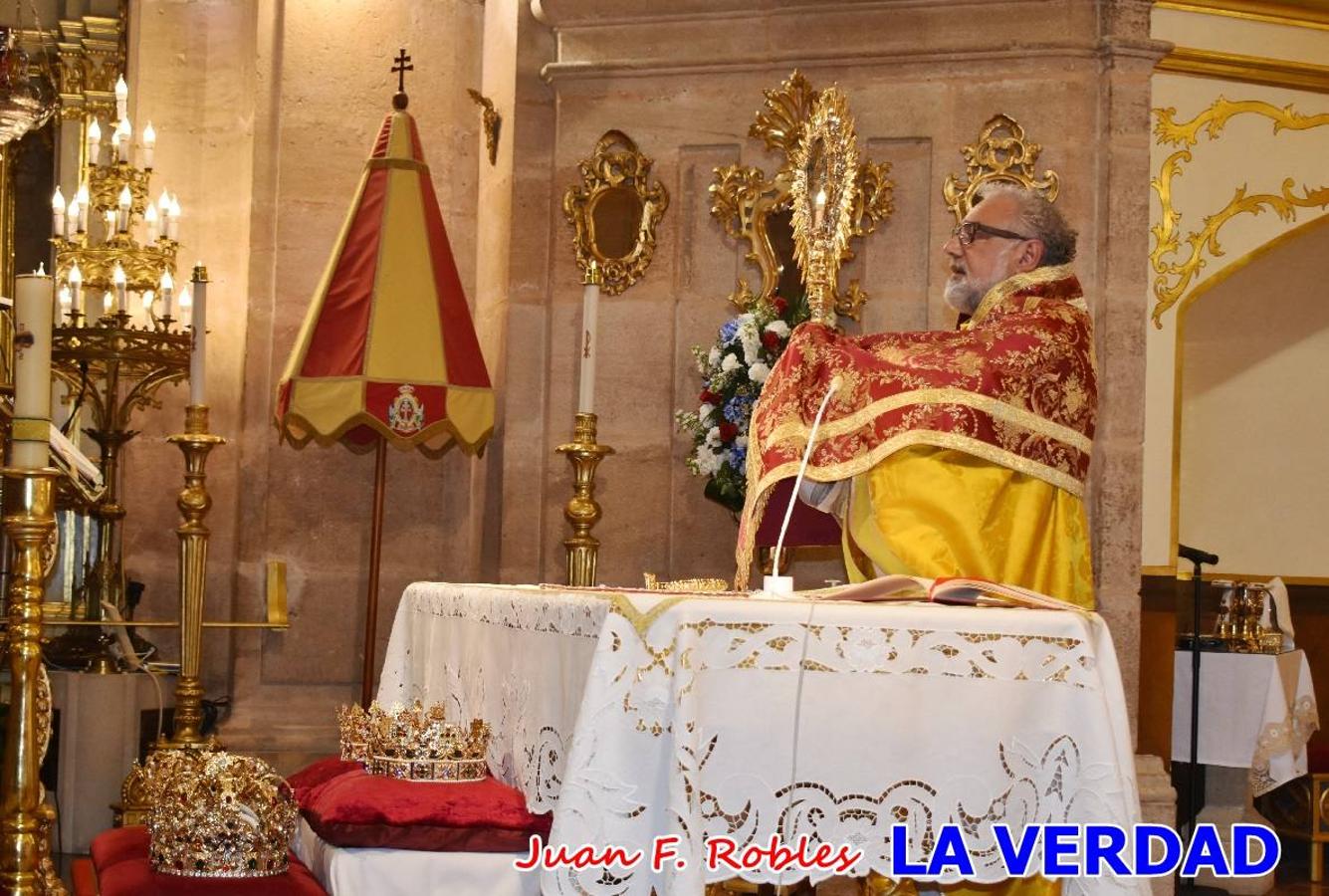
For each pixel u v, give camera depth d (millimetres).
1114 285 6375
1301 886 6941
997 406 3604
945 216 6438
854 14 6492
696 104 6637
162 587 7184
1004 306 3887
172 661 7168
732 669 2750
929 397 3568
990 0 6410
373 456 7109
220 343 7180
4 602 6789
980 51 6406
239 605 7020
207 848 3490
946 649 2799
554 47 6801
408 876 3268
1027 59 6422
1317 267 8766
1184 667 7113
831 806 2752
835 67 6543
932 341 3738
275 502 7066
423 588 4418
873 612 2799
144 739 6684
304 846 3797
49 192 7344
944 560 3449
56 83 7348
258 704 6922
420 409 6145
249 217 7160
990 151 6410
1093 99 6438
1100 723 2785
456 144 7328
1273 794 7750
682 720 2664
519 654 3412
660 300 6625
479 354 6352
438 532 7164
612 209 6668
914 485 3553
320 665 7012
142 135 7328
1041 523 3648
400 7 7312
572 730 2990
